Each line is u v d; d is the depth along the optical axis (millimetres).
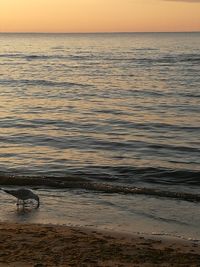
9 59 113938
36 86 60656
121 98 48781
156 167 21469
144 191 17000
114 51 146625
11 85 61844
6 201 15867
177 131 31406
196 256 10953
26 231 12508
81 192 16969
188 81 63219
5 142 27359
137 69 82875
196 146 26594
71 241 11742
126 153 24750
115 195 16625
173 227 13438
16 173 20141
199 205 15547
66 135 29766
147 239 12250
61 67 90000
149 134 30359
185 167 21625
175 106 42844
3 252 10766
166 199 16203
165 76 70000
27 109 41750
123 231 12945
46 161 22578
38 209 15031
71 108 42375
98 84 62250
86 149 25656
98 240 11906
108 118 36781
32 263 10070
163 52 133625
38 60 110062
